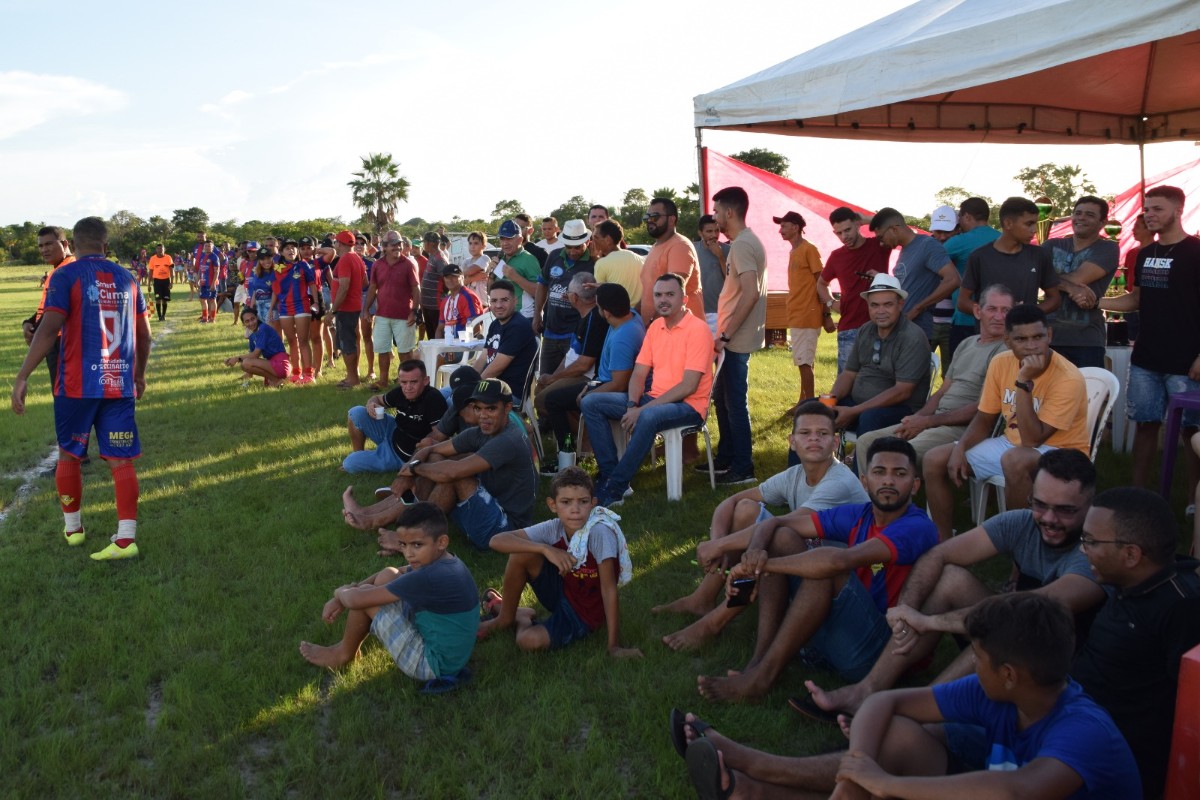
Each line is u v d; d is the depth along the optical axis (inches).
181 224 3828.7
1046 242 242.1
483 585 188.7
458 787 119.1
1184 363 205.2
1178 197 203.8
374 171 2554.1
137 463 290.0
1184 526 206.5
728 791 103.9
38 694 142.5
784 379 430.3
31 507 245.3
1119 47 188.4
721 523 169.2
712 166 468.8
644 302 277.1
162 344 650.8
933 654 148.6
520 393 280.8
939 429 204.4
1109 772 87.2
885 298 217.0
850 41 282.5
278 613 173.5
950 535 198.5
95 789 119.8
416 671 142.3
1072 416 174.1
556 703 140.3
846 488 164.7
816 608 133.6
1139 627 104.0
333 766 123.7
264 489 258.4
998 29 209.3
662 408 232.8
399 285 407.2
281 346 444.1
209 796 117.2
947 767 102.2
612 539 155.9
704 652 156.2
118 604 178.2
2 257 3174.2
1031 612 89.4
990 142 405.1
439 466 201.6
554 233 401.1
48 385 459.2
